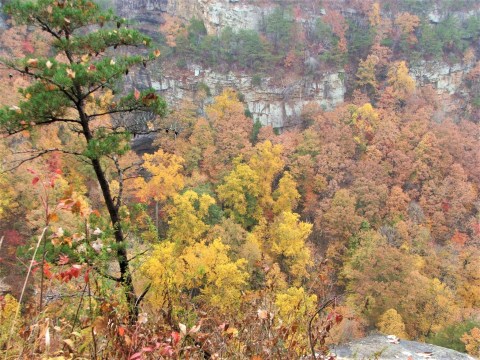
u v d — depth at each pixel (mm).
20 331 3432
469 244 41219
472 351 21328
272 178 42438
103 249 5594
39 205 21172
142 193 35250
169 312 4797
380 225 40594
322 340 4367
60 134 28297
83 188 24844
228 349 4266
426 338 25594
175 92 56656
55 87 7195
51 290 4590
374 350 10172
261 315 4281
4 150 22391
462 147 49344
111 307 3879
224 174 42344
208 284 18594
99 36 7711
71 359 3170
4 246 19750
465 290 34000
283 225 31391
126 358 3404
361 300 26609
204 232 31312
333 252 36531
